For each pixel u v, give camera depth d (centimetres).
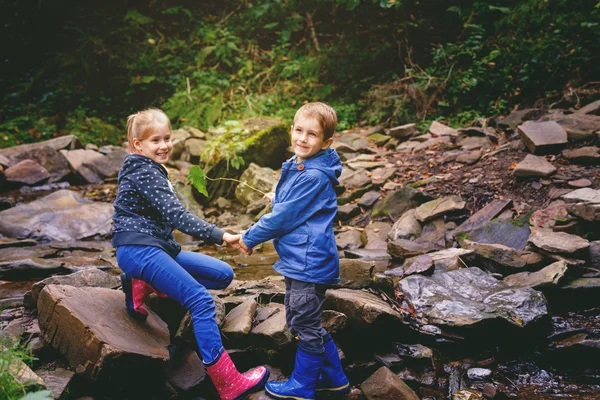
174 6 1034
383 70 856
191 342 252
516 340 276
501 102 679
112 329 227
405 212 451
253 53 946
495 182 459
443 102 729
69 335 226
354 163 571
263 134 585
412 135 648
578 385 254
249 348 259
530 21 765
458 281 318
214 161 559
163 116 235
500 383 256
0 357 205
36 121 805
